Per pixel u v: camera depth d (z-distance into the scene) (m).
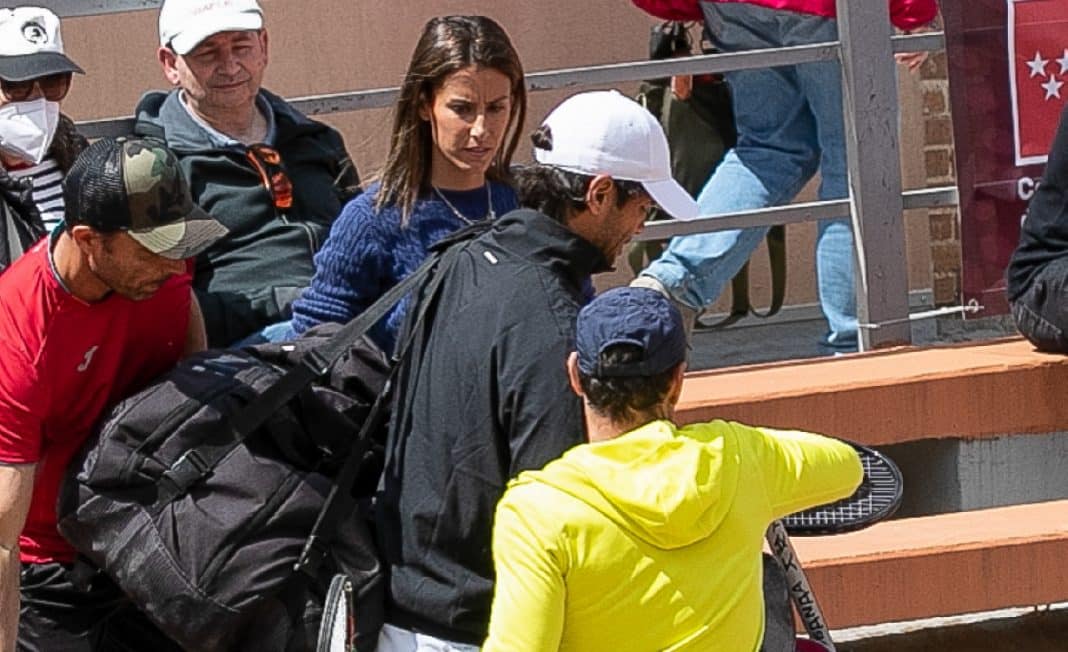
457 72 8.28
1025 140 11.94
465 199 8.63
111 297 7.55
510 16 16.34
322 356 7.54
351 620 6.85
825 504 7.29
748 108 12.72
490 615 6.95
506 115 8.48
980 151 11.90
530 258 6.97
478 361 6.81
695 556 6.47
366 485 7.70
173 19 10.38
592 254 7.04
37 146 9.94
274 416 7.58
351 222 8.52
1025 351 11.82
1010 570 10.67
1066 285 11.27
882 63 11.87
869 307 12.15
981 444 11.49
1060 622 11.69
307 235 10.52
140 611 8.08
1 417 7.43
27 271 7.46
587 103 7.10
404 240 8.49
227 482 7.34
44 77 10.01
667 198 7.12
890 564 10.53
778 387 11.17
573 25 16.47
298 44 15.98
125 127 10.99
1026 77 11.87
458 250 7.28
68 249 7.36
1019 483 11.59
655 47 14.70
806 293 16.86
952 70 11.79
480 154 8.43
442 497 6.95
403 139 8.51
